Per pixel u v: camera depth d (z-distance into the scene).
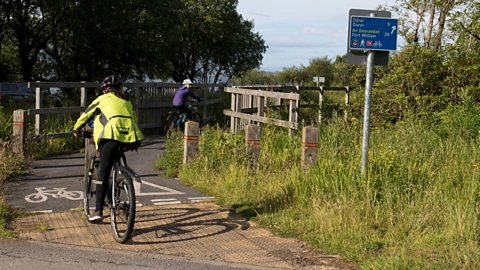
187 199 7.80
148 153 12.51
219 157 9.27
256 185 8.20
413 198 6.83
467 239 5.58
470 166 7.83
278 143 10.53
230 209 7.30
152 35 32.47
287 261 5.40
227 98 24.39
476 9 14.44
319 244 5.83
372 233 6.03
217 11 54.25
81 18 28.77
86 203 6.59
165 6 32.56
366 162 7.27
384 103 13.69
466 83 13.27
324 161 8.02
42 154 11.40
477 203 6.41
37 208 7.10
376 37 7.01
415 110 13.16
